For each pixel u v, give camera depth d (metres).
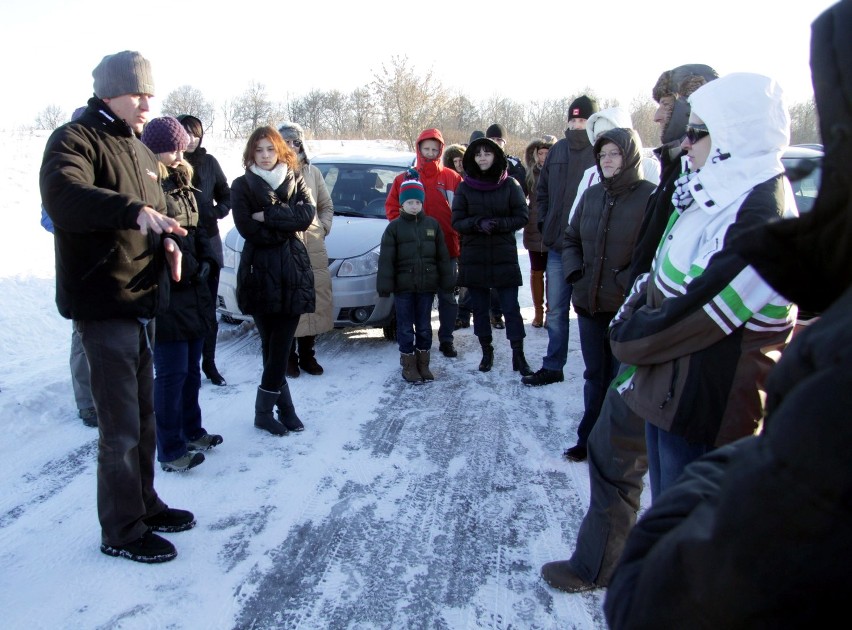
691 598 0.80
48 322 6.42
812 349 0.75
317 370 5.33
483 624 2.49
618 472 2.52
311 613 2.53
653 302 2.22
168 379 3.50
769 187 1.91
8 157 13.17
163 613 2.51
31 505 3.27
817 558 0.69
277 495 3.41
